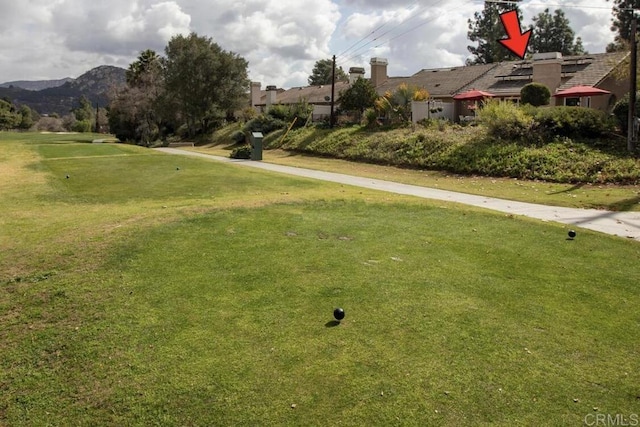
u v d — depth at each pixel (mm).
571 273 6203
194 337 4484
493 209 10367
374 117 28234
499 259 6730
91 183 14711
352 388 3680
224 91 49531
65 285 5664
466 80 32688
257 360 4082
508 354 4172
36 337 4590
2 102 90875
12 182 15039
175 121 53406
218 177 15539
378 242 7480
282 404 3506
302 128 34125
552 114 18641
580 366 4004
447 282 5820
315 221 8781
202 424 3318
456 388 3672
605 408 3459
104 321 4828
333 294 5434
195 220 8508
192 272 6094
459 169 18141
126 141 52781
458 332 4555
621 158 15273
